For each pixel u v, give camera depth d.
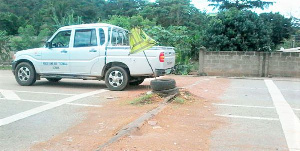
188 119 5.28
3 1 45.12
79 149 3.84
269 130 4.76
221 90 9.35
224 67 14.99
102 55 8.85
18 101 7.07
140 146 3.80
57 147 3.94
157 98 6.69
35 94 8.09
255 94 8.62
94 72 9.00
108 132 4.52
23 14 43.12
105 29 8.95
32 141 4.21
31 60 9.60
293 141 4.23
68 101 7.09
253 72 14.72
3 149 3.91
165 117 5.30
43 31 18.55
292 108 6.54
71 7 40.09
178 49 16.11
